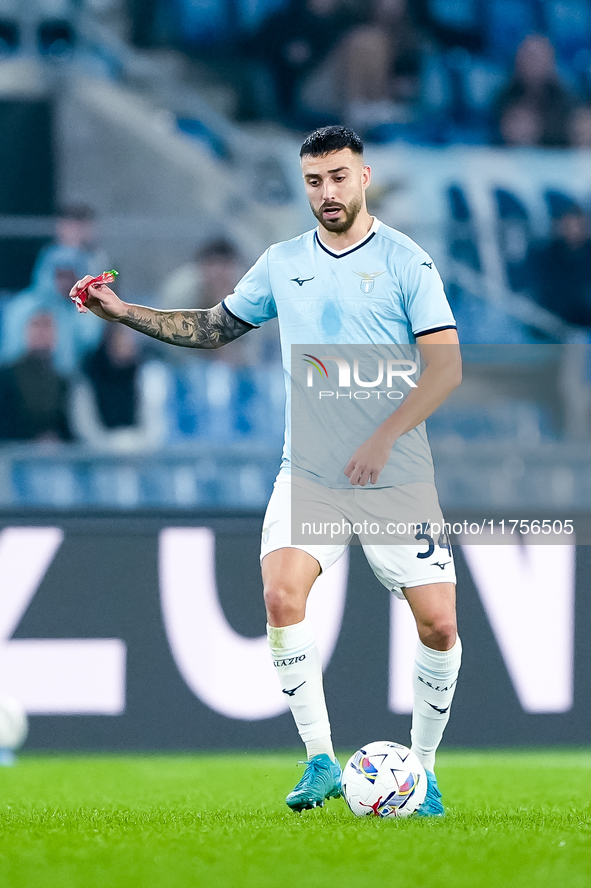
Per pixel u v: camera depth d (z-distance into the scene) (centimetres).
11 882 779
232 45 3872
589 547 2414
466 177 3806
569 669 2403
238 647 2383
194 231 3556
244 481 3078
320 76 3869
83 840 1014
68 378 3250
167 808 1427
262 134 3822
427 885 759
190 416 3328
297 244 1353
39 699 2350
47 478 3036
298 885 757
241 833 1047
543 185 3825
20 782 1880
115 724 2359
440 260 3631
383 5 3878
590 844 980
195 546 2389
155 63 3831
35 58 3719
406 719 2384
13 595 2359
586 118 3884
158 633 2375
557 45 3888
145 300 3500
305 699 1292
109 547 2380
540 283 3641
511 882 772
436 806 1267
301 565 1286
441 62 3872
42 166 3697
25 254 3303
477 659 2392
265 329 3372
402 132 3847
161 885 760
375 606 2394
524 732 2391
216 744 2366
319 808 1286
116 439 3275
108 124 3719
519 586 2405
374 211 3800
